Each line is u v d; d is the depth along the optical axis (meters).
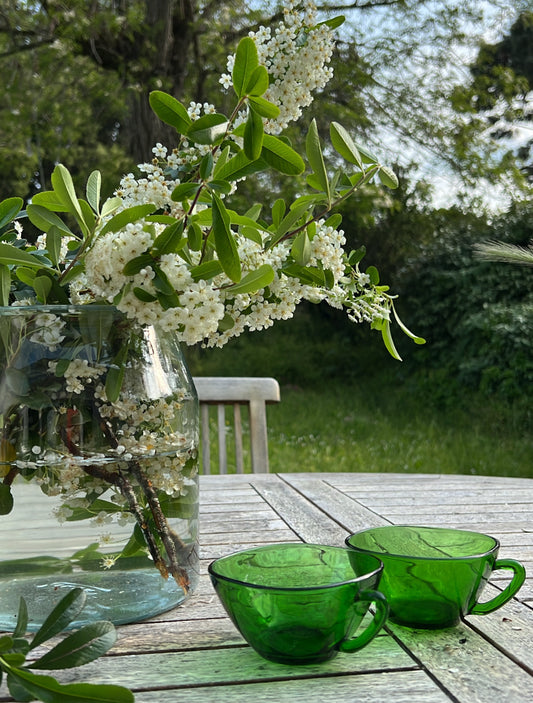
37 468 0.63
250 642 0.59
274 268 0.70
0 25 5.76
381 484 1.41
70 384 0.64
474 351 6.32
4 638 0.47
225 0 5.95
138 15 5.60
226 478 1.48
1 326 0.65
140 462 0.66
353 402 6.76
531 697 0.54
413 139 6.75
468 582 0.63
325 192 0.68
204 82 6.04
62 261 0.71
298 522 1.08
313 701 0.53
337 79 6.29
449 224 7.14
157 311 0.62
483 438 5.52
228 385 1.78
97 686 0.45
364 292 0.83
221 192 0.61
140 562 0.67
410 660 0.60
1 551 0.63
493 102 7.01
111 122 7.04
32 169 6.67
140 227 0.61
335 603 0.56
